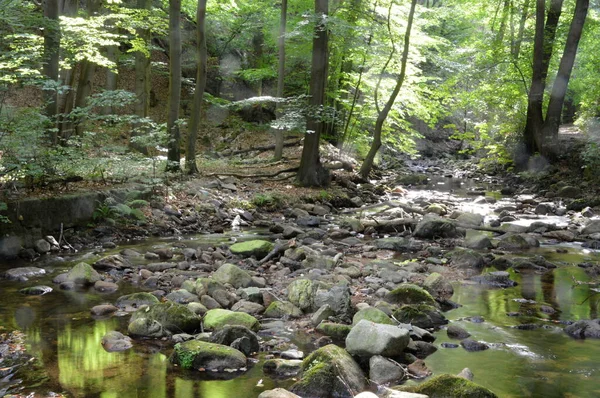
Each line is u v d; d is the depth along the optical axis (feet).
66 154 37.88
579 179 61.21
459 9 93.76
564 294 24.70
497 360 17.01
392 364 15.96
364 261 30.60
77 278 24.85
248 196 47.83
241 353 16.72
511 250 34.50
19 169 30.30
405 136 80.23
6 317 20.21
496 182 73.72
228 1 76.02
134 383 15.07
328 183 55.36
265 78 84.07
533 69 68.59
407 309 20.47
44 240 30.27
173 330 18.98
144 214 37.96
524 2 76.74
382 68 67.77
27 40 31.50
